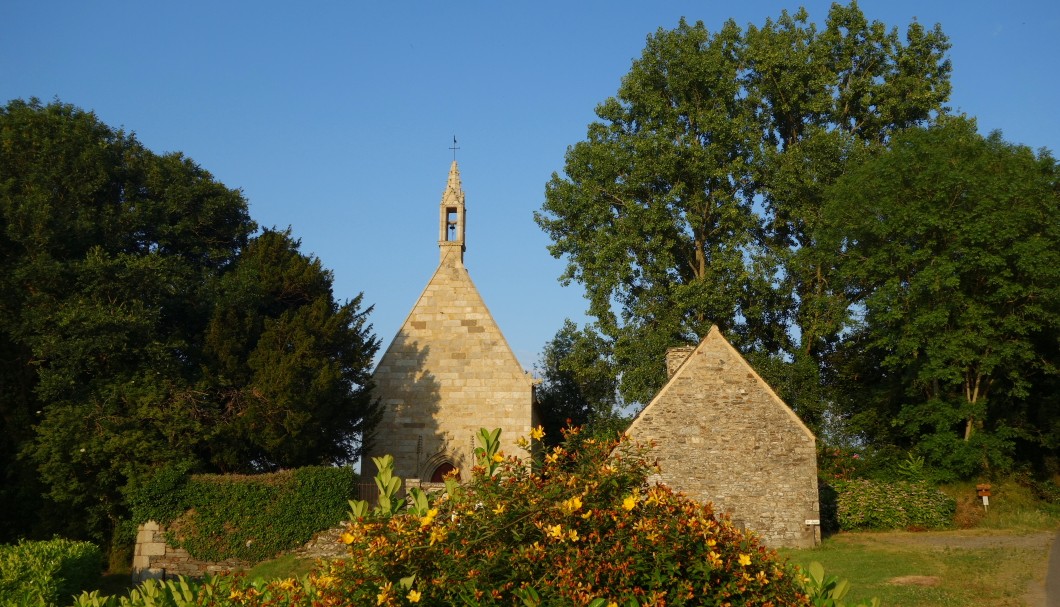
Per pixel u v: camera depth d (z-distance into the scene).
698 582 7.94
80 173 33.66
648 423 27.89
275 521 27.44
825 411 42.31
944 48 44.50
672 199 41.47
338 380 31.86
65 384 28.58
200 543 27.20
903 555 24.22
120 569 28.42
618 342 41.34
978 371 35.16
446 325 37.19
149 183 35.88
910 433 37.31
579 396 51.34
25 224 30.45
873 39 44.59
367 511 8.89
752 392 28.11
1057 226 34.50
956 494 34.12
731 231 43.31
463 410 36.25
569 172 44.72
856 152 41.06
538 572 7.85
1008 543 26.22
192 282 33.25
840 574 21.55
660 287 42.31
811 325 41.62
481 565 7.77
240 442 29.94
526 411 36.09
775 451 27.61
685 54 42.84
